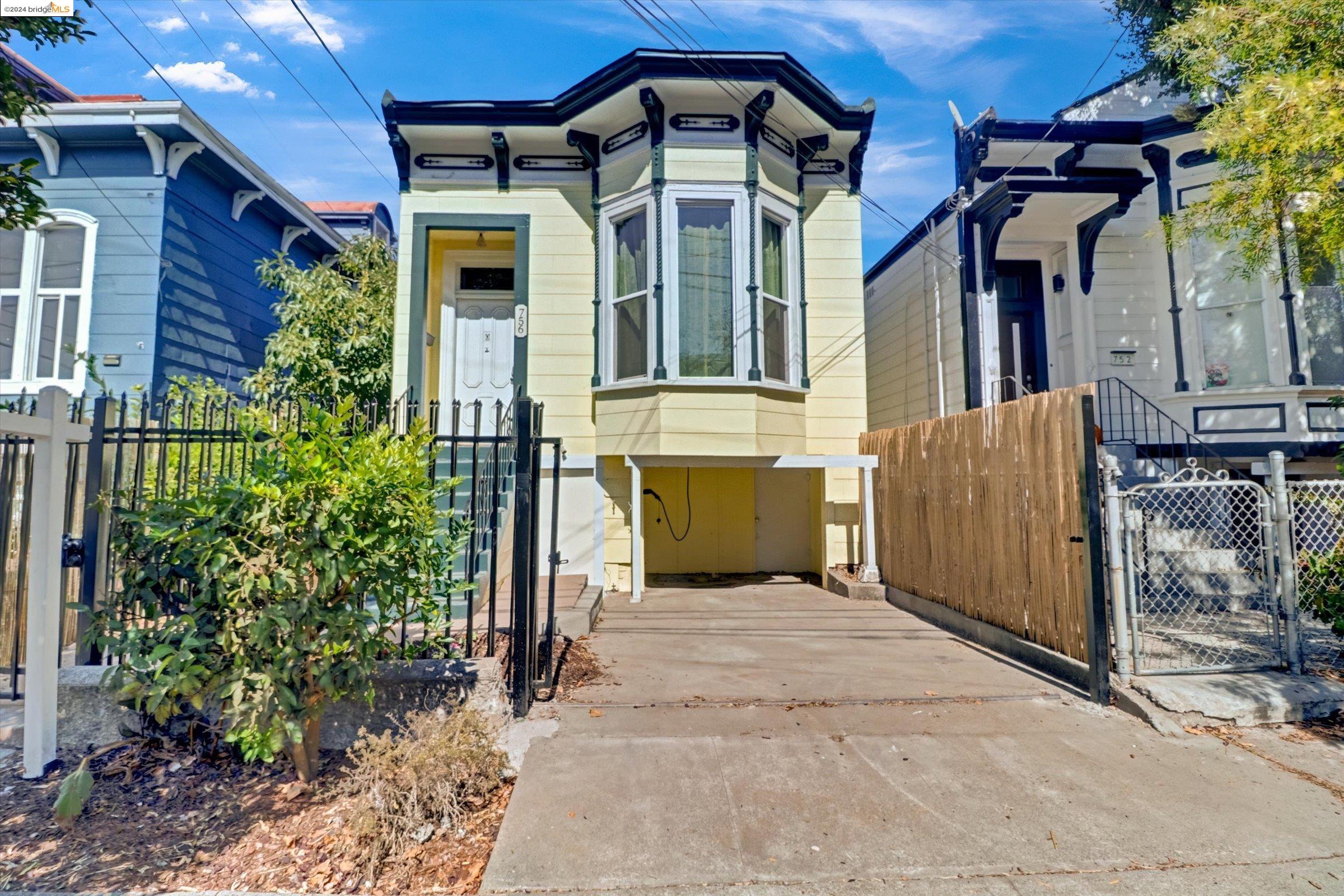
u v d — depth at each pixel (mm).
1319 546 5098
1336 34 4551
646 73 7570
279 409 4062
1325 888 2463
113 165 8312
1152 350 8891
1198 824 2855
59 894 2465
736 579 9445
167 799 3117
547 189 8852
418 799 2820
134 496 3725
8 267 8227
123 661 3148
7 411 3375
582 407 8680
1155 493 6703
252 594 2955
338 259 12000
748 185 8000
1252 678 4312
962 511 6180
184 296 8680
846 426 8891
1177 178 8375
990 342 9039
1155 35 7508
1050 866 2584
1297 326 7559
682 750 3492
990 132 8805
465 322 9445
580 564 8469
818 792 3094
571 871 2531
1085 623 4426
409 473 3320
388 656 3635
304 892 2502
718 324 7977
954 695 4402
